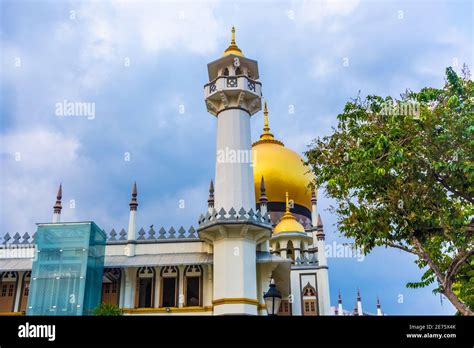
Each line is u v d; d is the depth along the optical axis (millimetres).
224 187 34375
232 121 36062
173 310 32531
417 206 17609
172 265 33094
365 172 17219
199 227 32656
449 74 17047
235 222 31484
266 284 33625
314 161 19969
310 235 54375
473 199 17219
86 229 32344
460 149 16391
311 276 46906
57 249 31781
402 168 17438
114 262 34031
